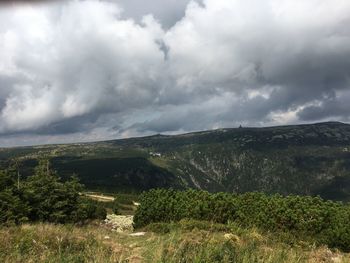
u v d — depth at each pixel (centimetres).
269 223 2403
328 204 2595
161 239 1170
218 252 984
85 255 1082
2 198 3622
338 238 2188
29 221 3769
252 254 1011
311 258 1374
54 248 1384
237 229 2055
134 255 1150
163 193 3650
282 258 1068
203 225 2347
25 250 1248
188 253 964
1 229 1666
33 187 4091
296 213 2400
